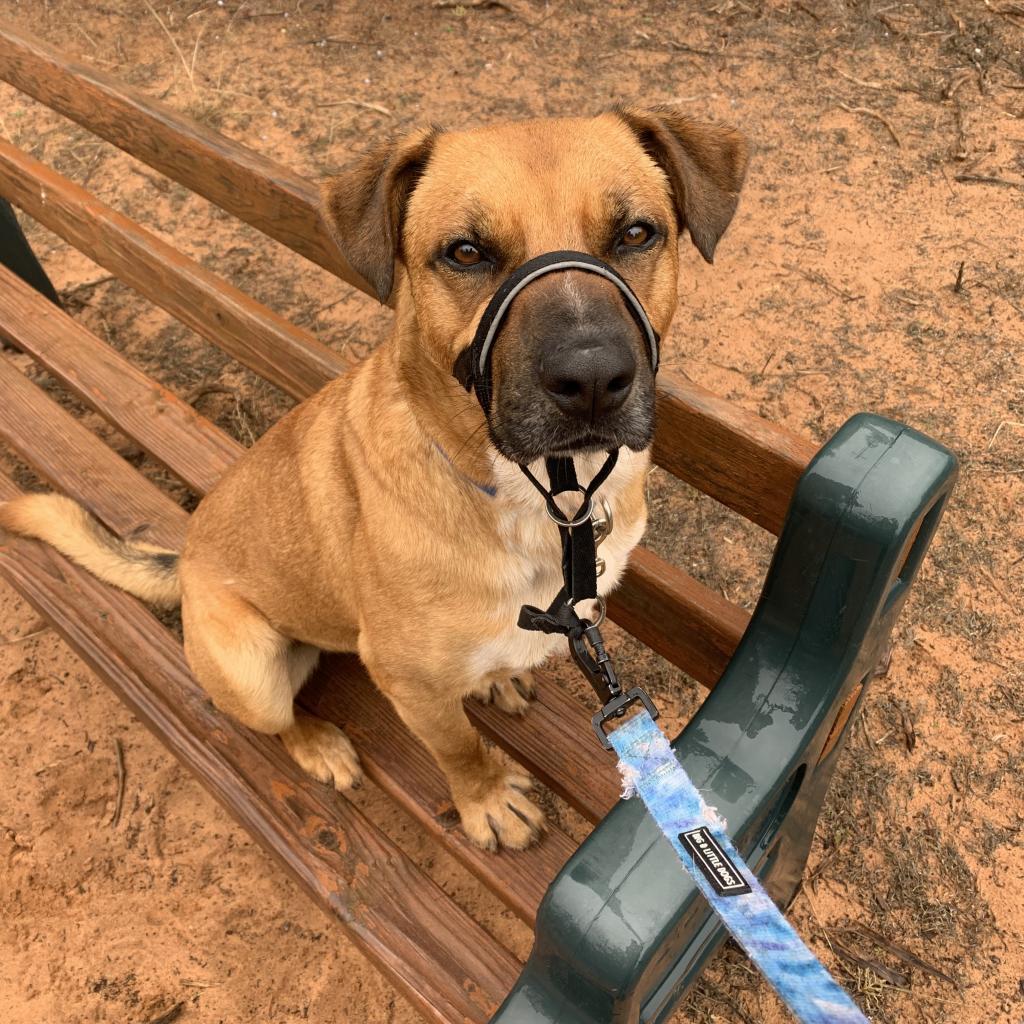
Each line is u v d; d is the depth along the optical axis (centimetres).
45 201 93
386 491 55
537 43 169
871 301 119
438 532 54
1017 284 119
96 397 89
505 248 49
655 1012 46
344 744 69
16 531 80
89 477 87
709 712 45
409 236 53
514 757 67
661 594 64
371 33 177
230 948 77
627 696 41
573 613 46
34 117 166
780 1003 71
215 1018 73
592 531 47
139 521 84
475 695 68
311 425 64
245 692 65
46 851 82
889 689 85
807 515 42
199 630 67
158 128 81
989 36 157
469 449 52
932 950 72
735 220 131
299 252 79
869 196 133
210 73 171
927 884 75
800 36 163
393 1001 74
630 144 53
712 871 34
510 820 63
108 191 150
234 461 83
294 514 63
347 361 76
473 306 50
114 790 86
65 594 78
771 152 141
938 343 113
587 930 37
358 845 64
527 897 60
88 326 129
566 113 152
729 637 61
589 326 43
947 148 139
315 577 63
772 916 33
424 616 55
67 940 77
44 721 91
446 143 53
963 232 126
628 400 45
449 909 61
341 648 69
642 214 51
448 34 174
